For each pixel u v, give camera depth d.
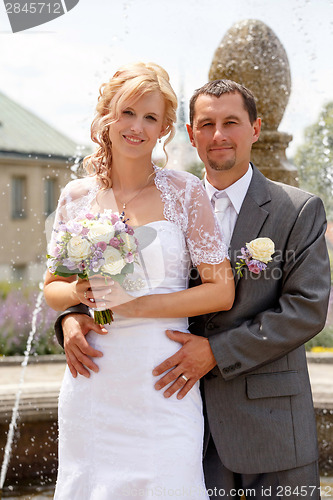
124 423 2.38
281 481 2.51
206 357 2.41
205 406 2.57
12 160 19.50
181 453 2.34
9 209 19.00
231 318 2.51
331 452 3.89
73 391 2.49
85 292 2.39
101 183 2.57
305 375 2.58
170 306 2.38
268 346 2.41
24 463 3.89
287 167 4.02
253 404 2.50
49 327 7.67
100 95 2.57
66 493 2.45
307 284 2.43
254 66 4.00
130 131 2.43
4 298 8.08
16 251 18.06
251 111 2.61
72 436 2.47
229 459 2.48
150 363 2.39
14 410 3.87
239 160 2.59
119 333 2.43
